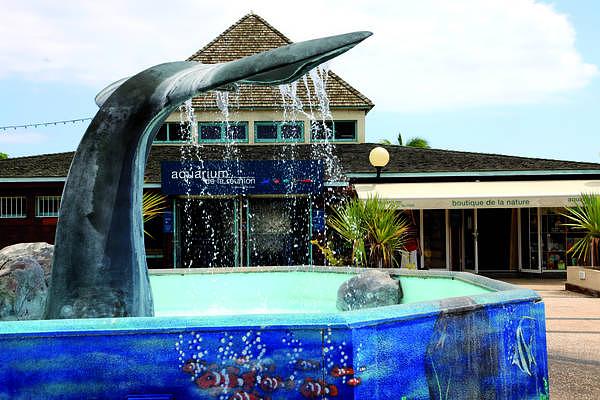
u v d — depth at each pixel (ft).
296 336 10.30
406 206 50.57
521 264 62.95
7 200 57.47
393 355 10.78
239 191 55.21
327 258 52.34
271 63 12.00
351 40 11.50
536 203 50.65
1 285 15.40
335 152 63.77
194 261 58.08
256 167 55.21
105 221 14.25
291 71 12.25
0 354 10.06
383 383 10.59
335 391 10.19
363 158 61.77
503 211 63.57
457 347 11.76
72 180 14.35
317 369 10.23
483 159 62.44
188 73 14.25
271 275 24.72
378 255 47.60
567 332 31.37
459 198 50.47
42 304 16.15
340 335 10.23
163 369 10.21
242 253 57.31
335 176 55.88
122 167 14.42
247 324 10.31
